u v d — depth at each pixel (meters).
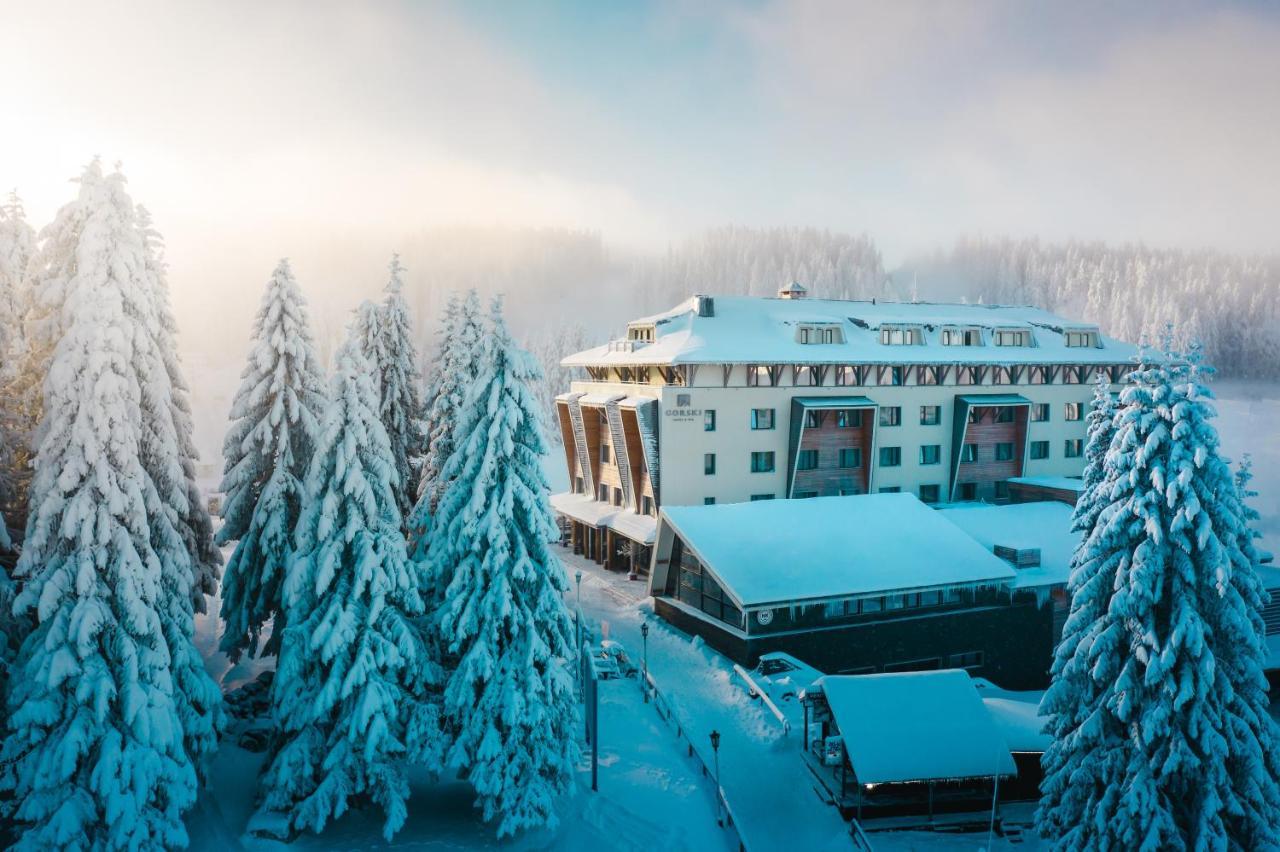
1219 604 23.36
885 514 50.78
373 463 26.20
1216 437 24.02
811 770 32.06
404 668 26.77
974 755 29.23
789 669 40.41
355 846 25.77
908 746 29.31
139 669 23.39
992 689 40.53
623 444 60.97
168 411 26.64
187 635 25.88
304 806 24.64
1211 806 22.38
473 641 26.83
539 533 27.53
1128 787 23.36
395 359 41.66
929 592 45.38
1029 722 32.00
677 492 56.88
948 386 64.81
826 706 32.38
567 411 71.62
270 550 31.19
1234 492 24.14
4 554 29.80
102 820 22.58
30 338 27.95
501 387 26.92
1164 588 24.11
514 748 25.97
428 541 29.34
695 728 35.66
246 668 37.84
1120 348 72.50
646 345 61.88
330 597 25.58
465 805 28.78
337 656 24.97
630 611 51.75
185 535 31.84
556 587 28.38
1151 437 23.78
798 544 46.19
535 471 27.44
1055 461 69.19
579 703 33.22
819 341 62.22
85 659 22.77
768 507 50.16
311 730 25.52
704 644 44.81
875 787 30.36
